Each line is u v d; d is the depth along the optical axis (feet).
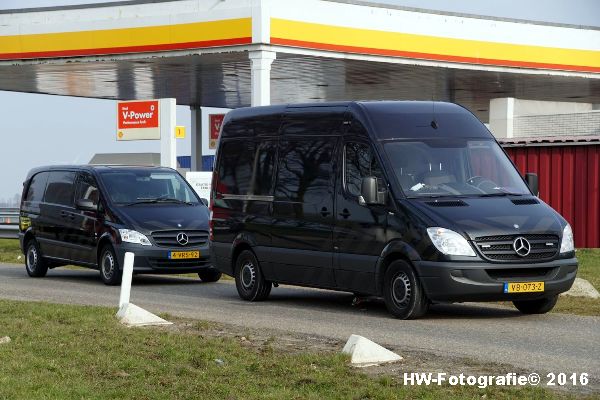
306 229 98.68
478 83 301.22
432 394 53.57
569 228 89.51
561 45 270.05
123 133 202.69
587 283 108.27
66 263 138.41
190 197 136.46
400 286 88.33
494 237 85.56
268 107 106.01
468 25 251.80
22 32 248.73
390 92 333.83
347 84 308.81
